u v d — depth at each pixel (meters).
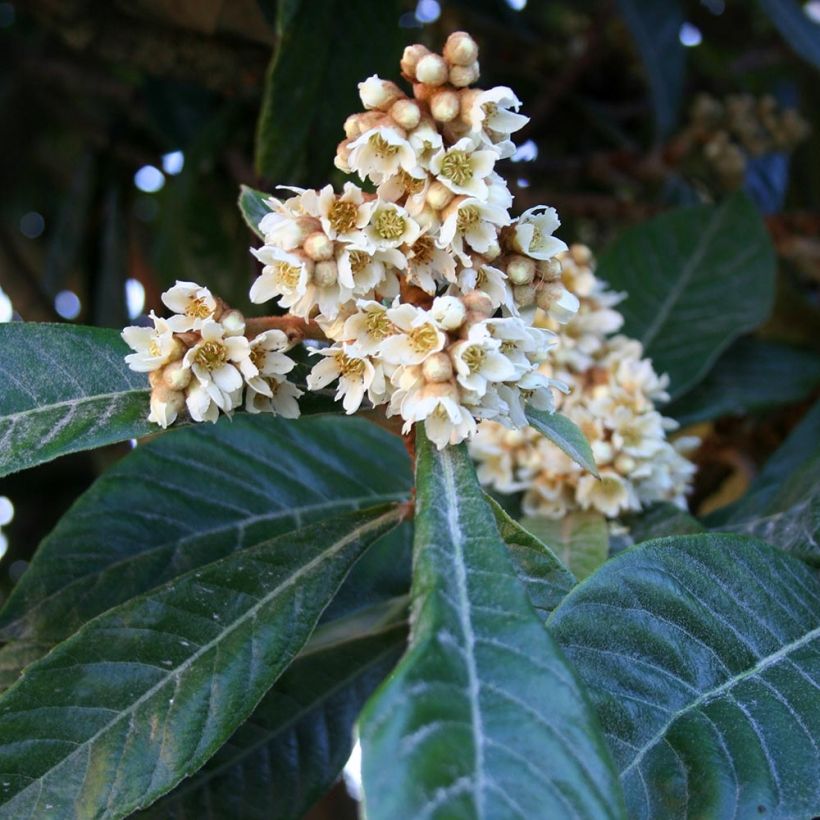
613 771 0.21
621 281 0.58
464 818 0.19
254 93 0.62
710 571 0.29
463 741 0.20
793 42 0.62
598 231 0.80
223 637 0.30
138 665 0.30
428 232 0.28
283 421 0.43
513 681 0.22
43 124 0.83
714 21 0.87
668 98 0.71
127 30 0.60
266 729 0.38
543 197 0.71
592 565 0.40
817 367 0.59
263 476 0.41
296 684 0.39
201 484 0.40
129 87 0.73
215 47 0.60
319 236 0.27
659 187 0.77
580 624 0.27
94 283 0.74
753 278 0.58
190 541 0.39
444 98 0.27
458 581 0.24
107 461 0.69
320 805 0.71
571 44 0.82
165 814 0.36
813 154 0.83
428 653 0.21
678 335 0.57
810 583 0.31
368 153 0.28
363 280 0.28
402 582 0.41
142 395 0.30
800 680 0.28
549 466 0.42
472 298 0.27
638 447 0.42
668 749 0.26
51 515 0.76
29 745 0.29
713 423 0.65
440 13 0.75
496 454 0.43
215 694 0.29
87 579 0.37
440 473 0.27
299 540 0.31
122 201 0.75
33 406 0.30
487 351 0.27
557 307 0.30
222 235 0.67
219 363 0.29
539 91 0.81
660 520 0.42
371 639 0.41
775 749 0.26
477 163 0.28
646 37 0.70
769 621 0.29
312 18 0.44
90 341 0.31
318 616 0.30
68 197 0.75
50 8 0.60
